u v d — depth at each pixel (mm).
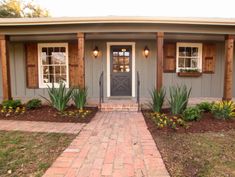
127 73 7875
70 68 7961
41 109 5977
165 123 4371
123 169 2564
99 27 5902
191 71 7832
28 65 8023
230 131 4172
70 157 2912
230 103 5258
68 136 3850
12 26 6016
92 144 3428
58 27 5969
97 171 2512
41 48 8062
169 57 7832
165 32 5938
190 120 4734
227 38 6105
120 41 7734
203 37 7324
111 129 4309
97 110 6203
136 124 4688
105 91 7895
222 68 8008
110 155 2986
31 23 5785
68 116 5250
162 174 2445
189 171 2557
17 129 4305
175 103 5289
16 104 6074
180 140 3645
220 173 2508
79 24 5871
